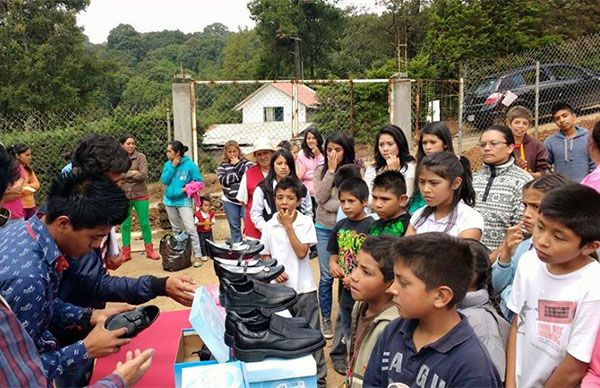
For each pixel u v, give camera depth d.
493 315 1.92
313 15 38.56
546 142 4.89
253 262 2.89
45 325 1.64
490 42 17.19
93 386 1.36
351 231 3.06
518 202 2.91
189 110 7.21
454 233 2.51
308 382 1.78
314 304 3.29
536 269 1.82
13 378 1.05
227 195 5.68
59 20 26.88
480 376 1.43
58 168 9.17
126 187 5.91
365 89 12.47
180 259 5.69
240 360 1.79
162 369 1.82
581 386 1.62
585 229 1.57
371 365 1.68
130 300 2.20
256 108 13.32
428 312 1.50
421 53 18.41
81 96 27.23
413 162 3.72
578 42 11.09
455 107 11.11
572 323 1.67
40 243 1.60
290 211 3.21
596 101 10.65
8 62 25.09
